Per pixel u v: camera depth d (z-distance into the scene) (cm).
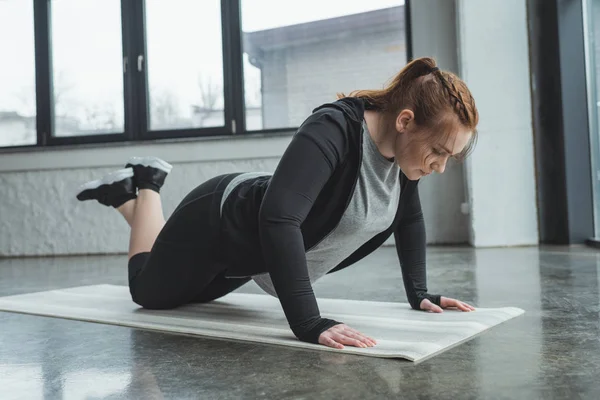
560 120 432
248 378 111
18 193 526
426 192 474
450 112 126
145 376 116
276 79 501
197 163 499
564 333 142
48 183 522
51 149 519
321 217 142
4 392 109
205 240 164
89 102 530
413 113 129
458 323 152
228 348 137
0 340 156
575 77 429
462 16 431
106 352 138
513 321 159
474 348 130
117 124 526
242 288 254
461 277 260
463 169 464
